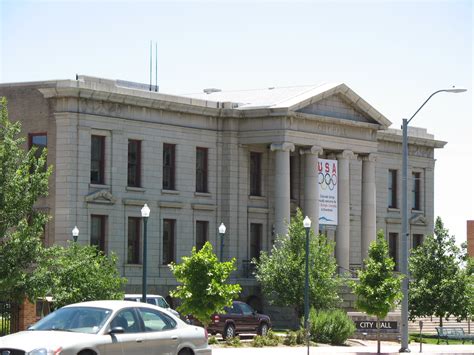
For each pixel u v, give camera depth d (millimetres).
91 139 63750
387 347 52656
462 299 63219
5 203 37562
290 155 74938
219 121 71375
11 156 38094
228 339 51844
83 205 62719
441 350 50219
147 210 44500
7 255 37312
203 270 43375
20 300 38438
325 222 73625
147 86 71750
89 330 26234
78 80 62906
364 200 77562
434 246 63875
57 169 62406
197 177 70500
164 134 68000
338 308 65750
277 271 63125
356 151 75875
